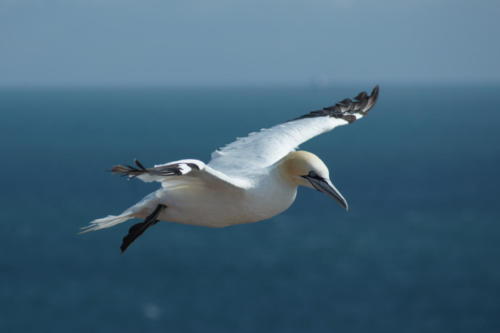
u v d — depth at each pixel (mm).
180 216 9734
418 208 73500
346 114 12055
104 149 130625
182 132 167250
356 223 66250
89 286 45344
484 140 157750
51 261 51312
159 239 60688
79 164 109938
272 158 10508
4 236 59125
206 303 42062
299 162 9461
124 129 184000
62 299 42781
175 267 50312
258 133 11492
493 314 40031
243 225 66250
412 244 57219
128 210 10008
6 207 72125
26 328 38031
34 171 102500
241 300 42531
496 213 69750
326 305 41625
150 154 117938
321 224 66125
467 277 47281
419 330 37469
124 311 40719
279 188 9562
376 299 42844
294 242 58406
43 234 59906
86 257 52875
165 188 9672
